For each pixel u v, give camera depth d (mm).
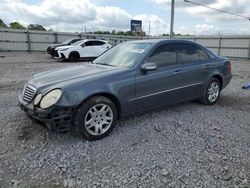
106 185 2693
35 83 3818
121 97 3969
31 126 4273
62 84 3580
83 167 3043
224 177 2834
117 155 3332
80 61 17516
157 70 4469
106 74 3922
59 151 3424
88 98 3629
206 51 5609
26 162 3139
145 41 4906
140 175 2877
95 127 3760
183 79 4902
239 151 3465
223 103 5992
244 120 4762
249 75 11609
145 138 3873
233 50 24953
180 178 2818
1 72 10984
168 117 4840
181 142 3740
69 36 29797
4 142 3678
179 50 4965
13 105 5527
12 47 26531
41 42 28031
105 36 32406
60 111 3428
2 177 2826
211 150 3488
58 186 2684
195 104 5805
